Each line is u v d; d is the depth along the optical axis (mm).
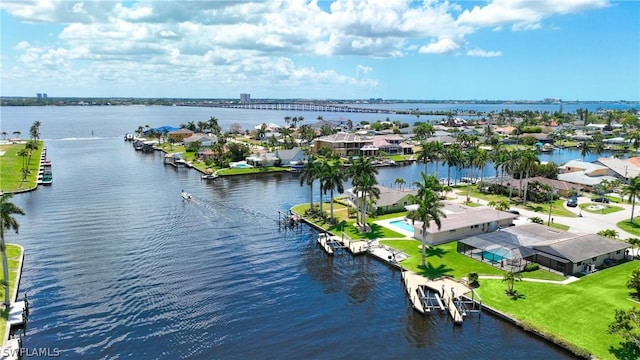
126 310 60375
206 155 189500
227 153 190250
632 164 152125
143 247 84375
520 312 57844
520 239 77125
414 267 74000
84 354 50531
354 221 99812
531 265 70875
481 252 77250
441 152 145250
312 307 62125
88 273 72000
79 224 98312
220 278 71250
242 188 140625
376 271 74750
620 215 104938
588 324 54094
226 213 109625
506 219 92000
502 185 129250
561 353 50500
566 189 123500
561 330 53281
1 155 178750
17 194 127312
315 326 57094
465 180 148625
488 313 59438
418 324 57469
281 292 66625
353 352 51500
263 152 198000
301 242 89375
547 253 71438
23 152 177000
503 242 75938
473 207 111938
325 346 52656
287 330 56062
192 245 86062
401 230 93438
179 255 80750
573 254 69125
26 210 109562
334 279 71562
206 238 90438
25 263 75500
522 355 50312
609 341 50469
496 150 157375
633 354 47969
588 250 71062
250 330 55938
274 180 155750
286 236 92938
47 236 89812
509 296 62125
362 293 66562
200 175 163750
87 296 64000
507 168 126312
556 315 56562
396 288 68188
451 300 62000
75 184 142500
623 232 90750
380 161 196250
